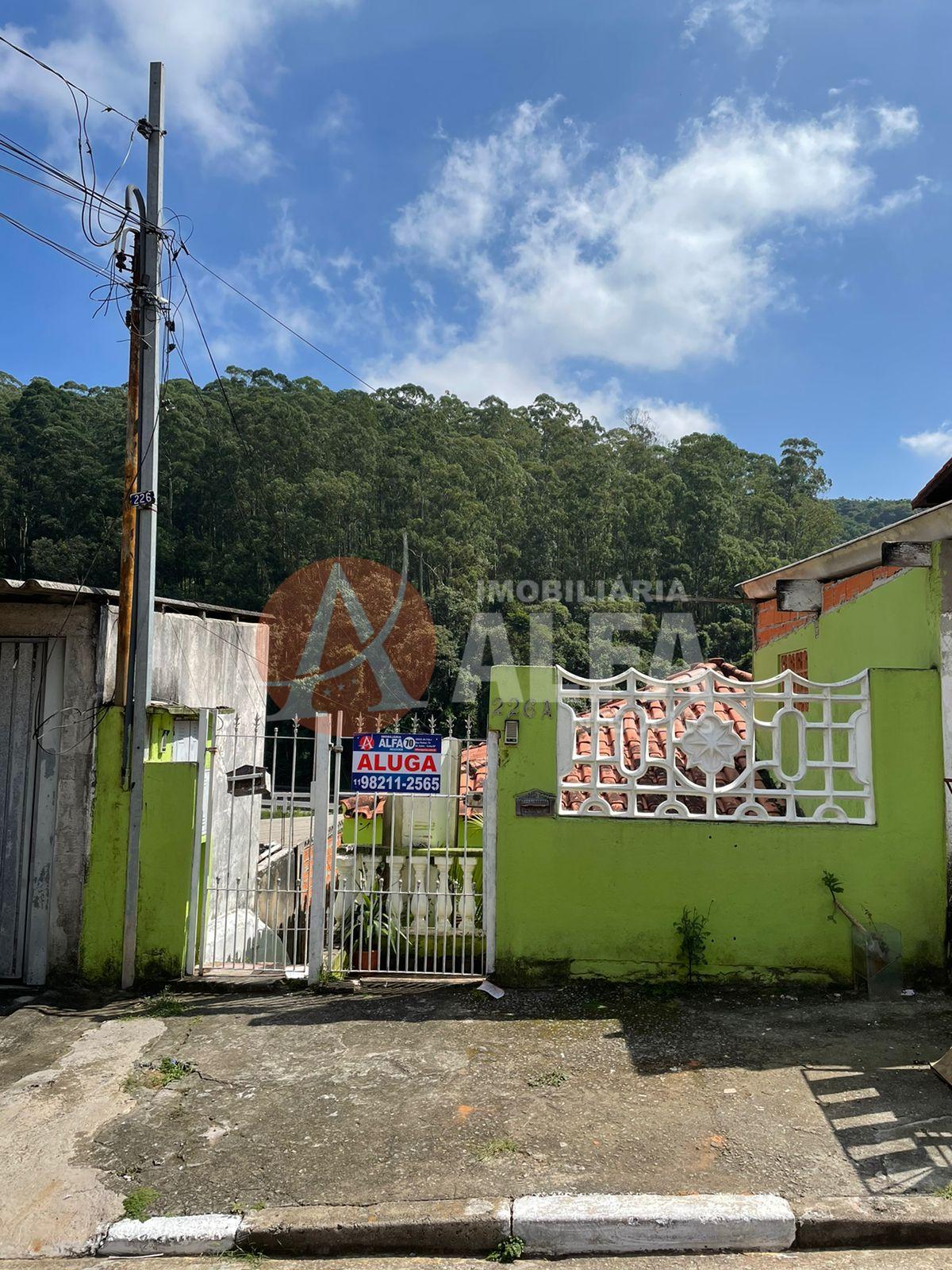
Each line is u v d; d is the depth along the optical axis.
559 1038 4.64
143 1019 5.07
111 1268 3.03
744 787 5.89
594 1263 3.01
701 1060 4.33
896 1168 3.34
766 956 5.33
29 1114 3.97
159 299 6.18
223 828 7.26
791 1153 3.46
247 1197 3.29
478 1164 3.45
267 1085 4.19
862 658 6.40
